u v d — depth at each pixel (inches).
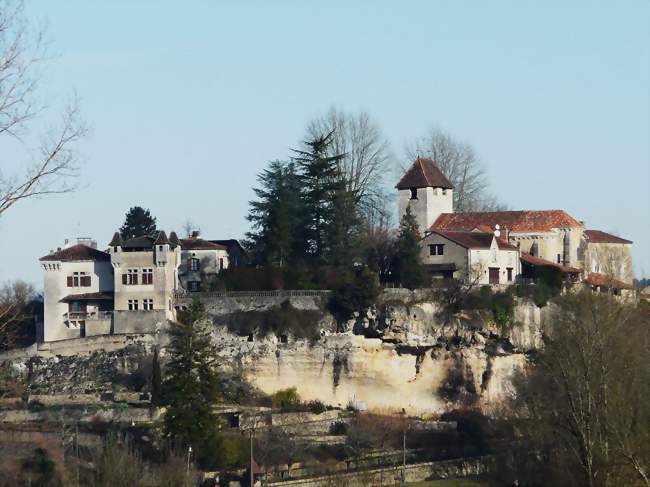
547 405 5930.1
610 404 5059.1
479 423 7194.9
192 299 7731.3
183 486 5851.4
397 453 6860.2
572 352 5447.8
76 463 5974.4
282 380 7790.4
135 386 7691.9
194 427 6510.8
